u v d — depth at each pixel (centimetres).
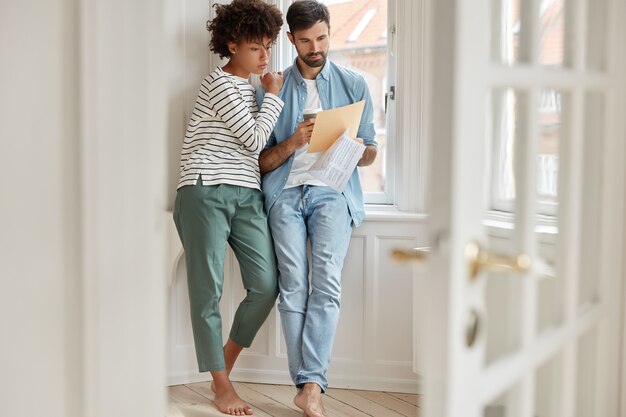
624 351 216
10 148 164
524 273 127
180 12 369
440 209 124
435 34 122
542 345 160
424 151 362
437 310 125
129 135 163
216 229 337
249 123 334
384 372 367
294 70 360
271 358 381
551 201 166
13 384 169
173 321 379
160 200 172
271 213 352
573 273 180
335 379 373
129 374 167
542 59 155
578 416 192
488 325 136
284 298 346
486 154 131
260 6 341
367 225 363
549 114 161
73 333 165
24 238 166
